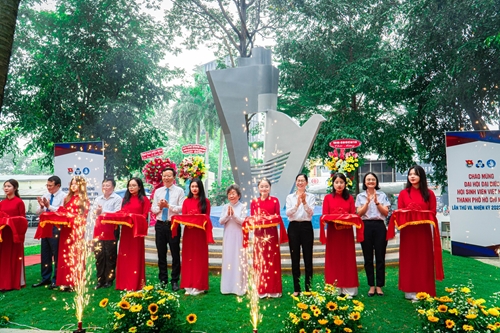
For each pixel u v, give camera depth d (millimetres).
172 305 4176
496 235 8070
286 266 6812
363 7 17266
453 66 12594
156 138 18500
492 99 13219
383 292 5613
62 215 5871
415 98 14828
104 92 17453
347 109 17469
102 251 6055
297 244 5359
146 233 5820
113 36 18078
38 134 16781
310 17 17344
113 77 17188
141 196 5965
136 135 17641
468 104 13805
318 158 17875
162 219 5941
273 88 10117
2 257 6023
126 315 3994
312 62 17328
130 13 18047
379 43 17031
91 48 16672
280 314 4785
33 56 16203
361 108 17625
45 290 6012
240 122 10008
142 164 17922
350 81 16266
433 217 5078
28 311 5074
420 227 5199
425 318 3857
